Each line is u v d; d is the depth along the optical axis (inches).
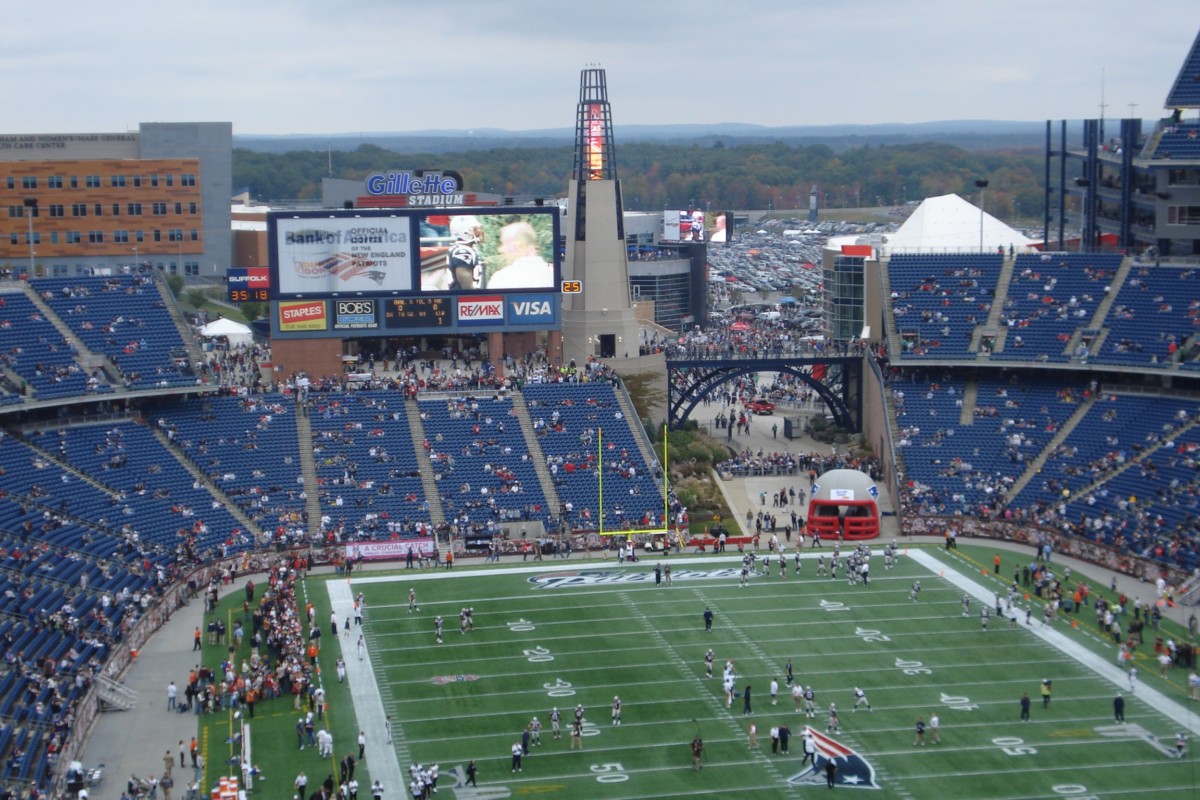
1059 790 2514.8
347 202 5098.4
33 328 4448.8
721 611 3602.4
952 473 4594.0
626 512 4379.9
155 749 2753.4
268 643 3294.8
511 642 3373.5
